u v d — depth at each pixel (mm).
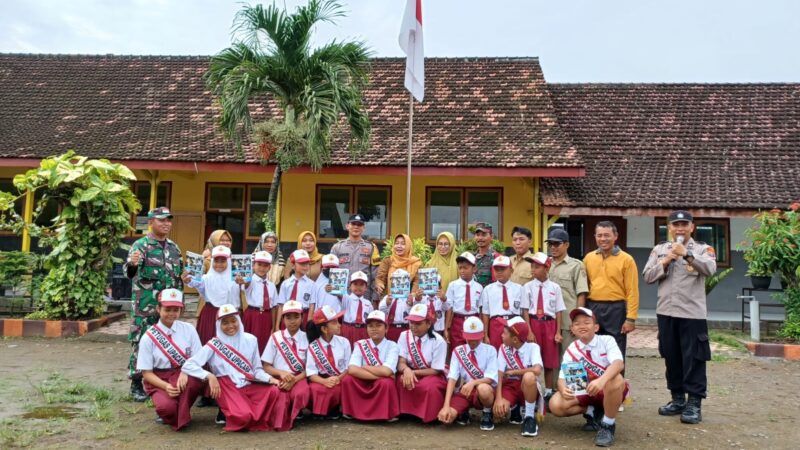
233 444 4520
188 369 4844
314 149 9438
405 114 13180
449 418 4926
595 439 4660
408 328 5691
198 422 5090
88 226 9266
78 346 8273
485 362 5074
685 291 5340
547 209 11445
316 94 9070
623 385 4656
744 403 5953
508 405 4898
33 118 13180
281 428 4887
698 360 5273
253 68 9195
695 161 12633
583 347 4914
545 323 5480
